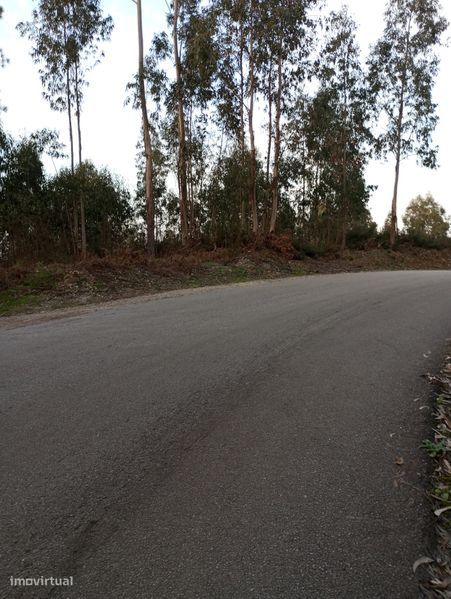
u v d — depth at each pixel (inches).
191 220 1214.3
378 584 91.1
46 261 759.1
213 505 114.8
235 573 93.3
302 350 243.3
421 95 1155.3
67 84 1061.8
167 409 170.2
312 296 435.2
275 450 141.6
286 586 90.1
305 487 122.5
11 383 200.5
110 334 291.9
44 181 1214.3
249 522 108.5
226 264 769.6
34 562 96.6
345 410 170.7
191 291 530.6
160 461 135.2
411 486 124.0
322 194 1315.2
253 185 948.6
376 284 539.2
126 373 209.9
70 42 1026.1
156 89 894.4
